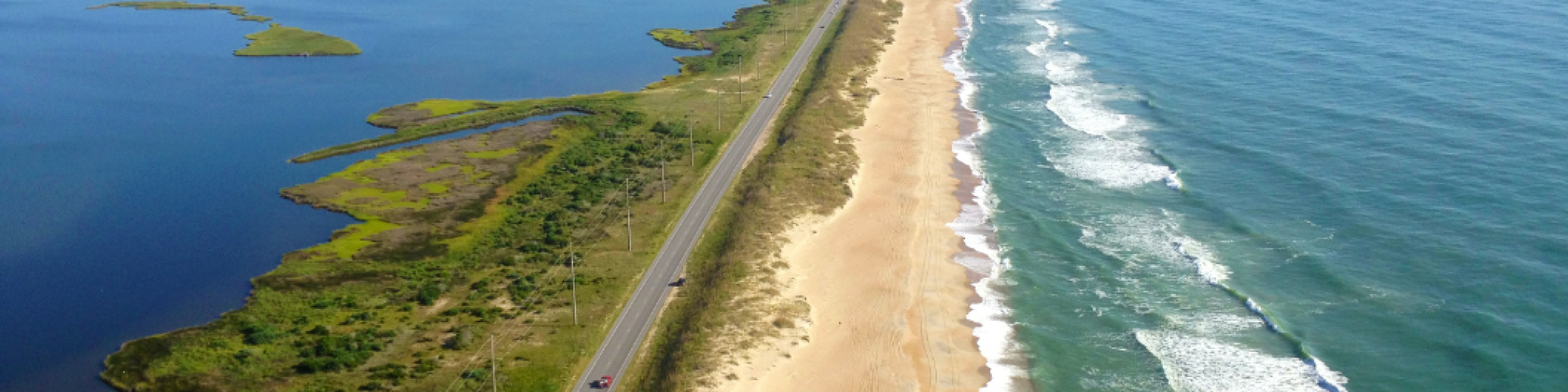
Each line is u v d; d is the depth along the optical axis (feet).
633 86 631.56
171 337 317.01
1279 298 331.98
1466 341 300.40
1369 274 343.46
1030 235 386.11
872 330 316.81
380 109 583.58
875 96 580.71
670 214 401.49
